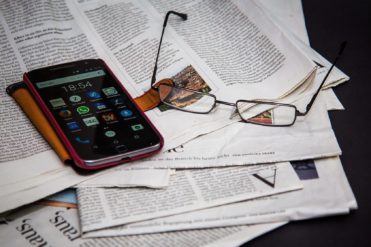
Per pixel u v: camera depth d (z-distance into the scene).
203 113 0.56
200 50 0.63
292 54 0.60
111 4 0.69
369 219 0.46
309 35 0.71
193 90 0.58
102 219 0.44
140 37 0.64
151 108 0.57
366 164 0.52
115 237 0.44
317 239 0.45
